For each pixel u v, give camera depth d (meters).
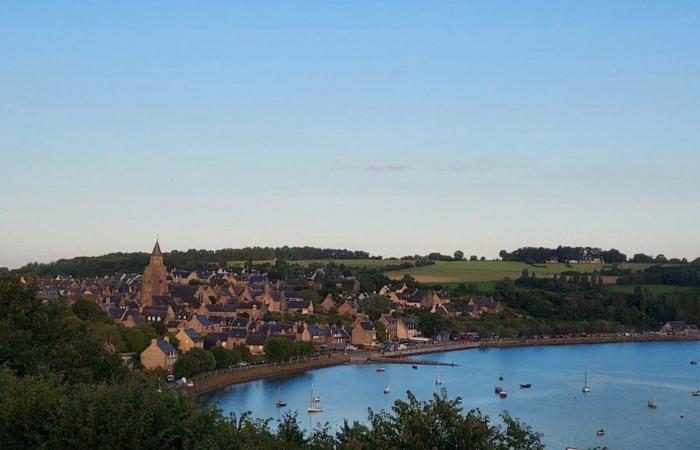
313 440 72.25
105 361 144.88
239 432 71.81
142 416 68.94
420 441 63.78
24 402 71.88
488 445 64.62
